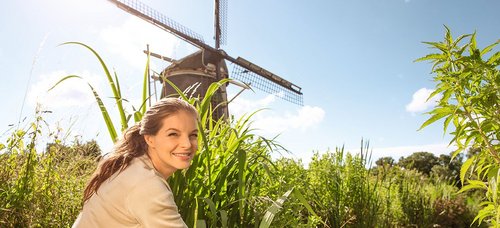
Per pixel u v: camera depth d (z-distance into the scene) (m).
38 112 2.77
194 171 2.10
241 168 2.12
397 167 8.38
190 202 2.09
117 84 2.12
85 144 3.11
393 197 7.32
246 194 2.37
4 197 2.50
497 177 1.96
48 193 2.67
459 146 2.16
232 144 2.34
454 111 2.05
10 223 2.46
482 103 1.98
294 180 3.25
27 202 2.52
